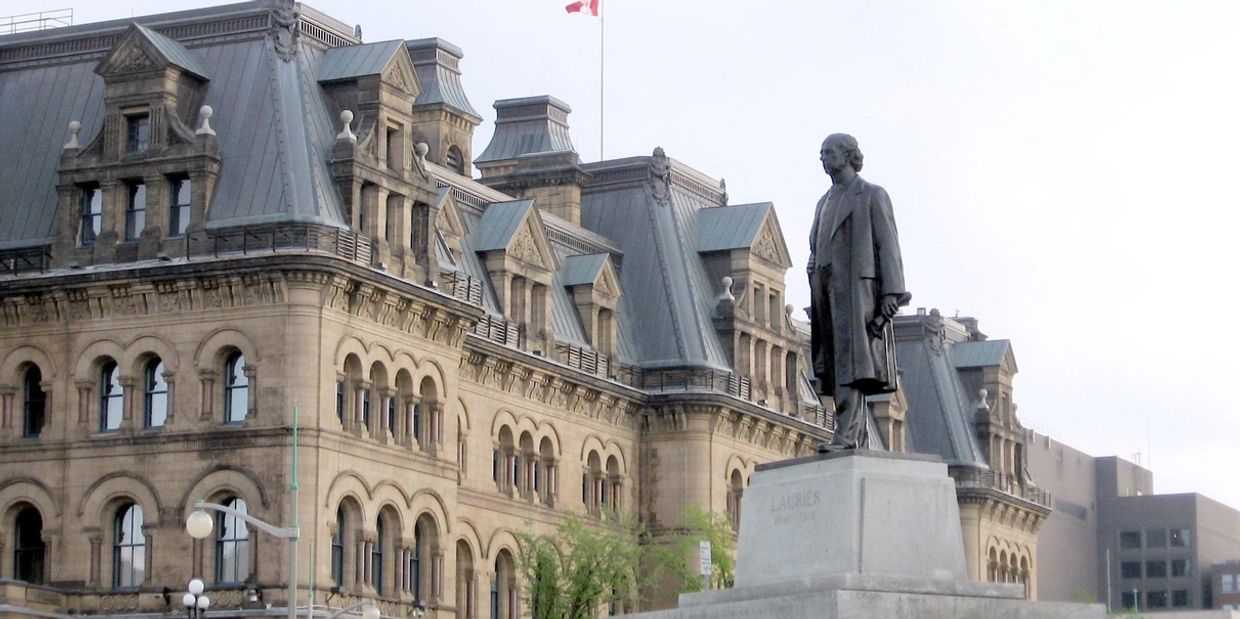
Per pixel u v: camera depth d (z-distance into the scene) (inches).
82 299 3496.6
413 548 3612.2
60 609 3412.9
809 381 5177.2
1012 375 6023.6
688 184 4822.8
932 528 1326.3
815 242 1408.7
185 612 3363.7
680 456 4475.9
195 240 3408.0
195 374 3412.9
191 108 3518.7
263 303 3378.4
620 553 4005.9
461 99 4798.2
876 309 1384.1
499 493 4097.0
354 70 3560.5
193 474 3395.7
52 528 3489.2
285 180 3405.5
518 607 4128.9
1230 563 7623.0
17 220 3607.3
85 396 3494.1
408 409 3592.5
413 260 3602.4
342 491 3408.0
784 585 1316.4
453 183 4185.5
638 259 4628.4
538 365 4165.8
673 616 1348.4
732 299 4601.4
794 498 1357.0
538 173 4729.3
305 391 3356.3
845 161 1408.7
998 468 5861.2
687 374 4488.2
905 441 5634.8
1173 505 7647.6
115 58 3508.9
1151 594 7628.0
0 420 3558.1
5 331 3567.9
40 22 3843.5
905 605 1264.8
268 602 3312.0
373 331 3499.0
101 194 3516.2
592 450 4375.0
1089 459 7667.3
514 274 4170.8
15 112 3720.5
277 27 3545.8
